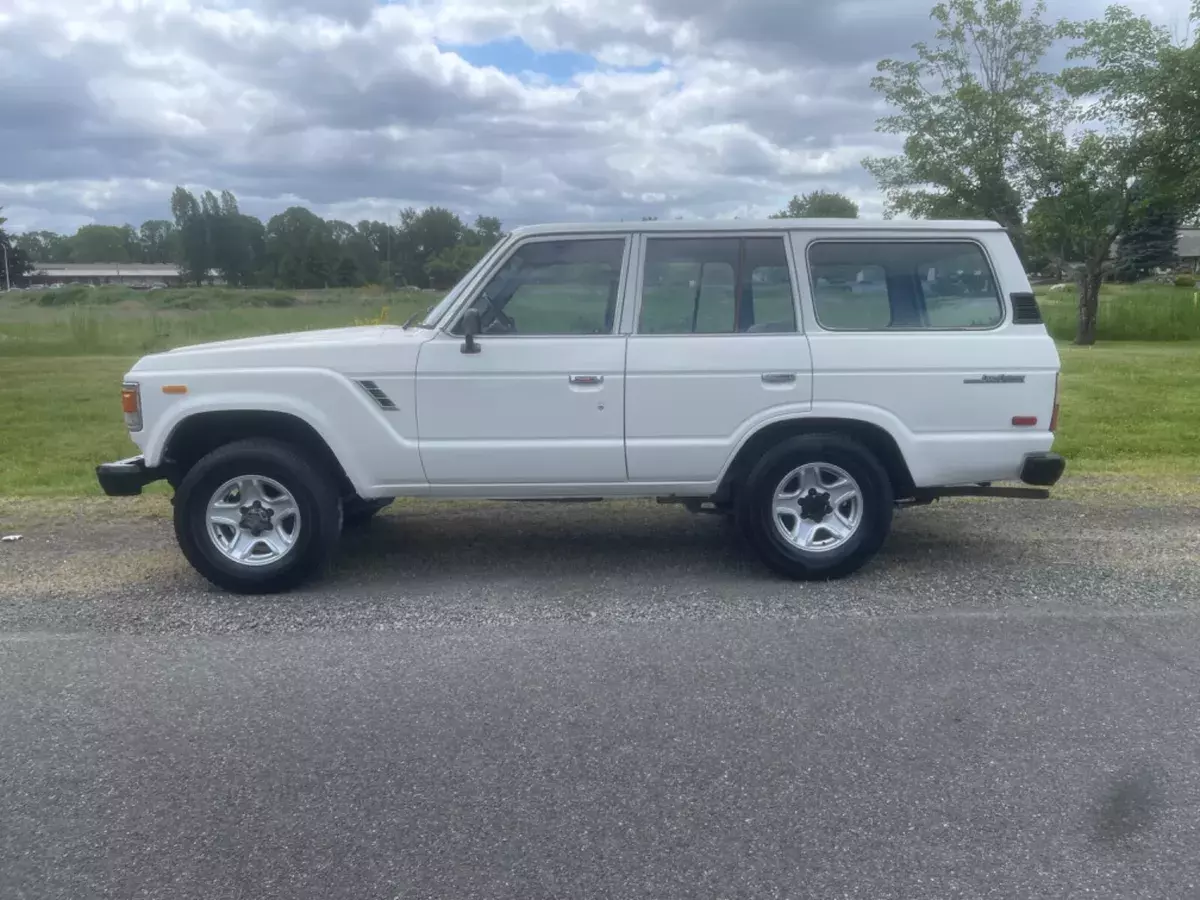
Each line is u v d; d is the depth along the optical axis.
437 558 6.50
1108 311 33.91
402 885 3.05
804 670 4.61
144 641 5.06
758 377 5.71
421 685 4.48
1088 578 5.97
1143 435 11.11
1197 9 28.98
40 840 3.30
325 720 4.14
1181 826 3.33
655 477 5.85
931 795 3.52
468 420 5.73
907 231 5.83
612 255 5.82
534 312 5.82
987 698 4.30
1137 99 29.97
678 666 4.67
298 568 5.72
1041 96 32.28
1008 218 33.06
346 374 5.69
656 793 3.54
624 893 3.00
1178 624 5.19
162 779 3.68
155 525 7.40
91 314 25.78
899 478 5.98
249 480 5.72
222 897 3.00
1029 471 5.79
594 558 6.47
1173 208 31.12
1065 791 3.55
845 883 3.04
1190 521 7.32
